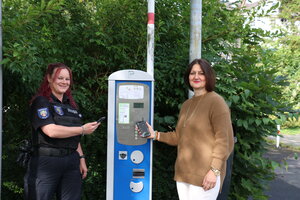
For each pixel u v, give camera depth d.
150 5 2.78
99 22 3.07
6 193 3.24
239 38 3.47
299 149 9.32
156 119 3.12
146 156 2.60
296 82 11.24
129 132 2.57
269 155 8.38
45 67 2.94
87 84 3.28
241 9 3.62
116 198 2.62
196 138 2.17
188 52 3.13
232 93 3.11
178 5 3.41
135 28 3.14
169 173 3.33
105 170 3.33
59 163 2.19
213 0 3.33
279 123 3.00
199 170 2.14
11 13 2.59
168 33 3.39
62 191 2.28
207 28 3.23
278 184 5.57
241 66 3.30
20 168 3.20
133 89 2.55
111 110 2.54
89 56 3.12
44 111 2.15
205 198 2.12
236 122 3.12
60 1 2.58
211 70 2.28
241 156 3.11
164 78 3.12
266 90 3.08
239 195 3.29
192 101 2.35
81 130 2.21
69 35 3.03
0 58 2.42
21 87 2.95
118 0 2.95
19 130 3.20
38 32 2.85
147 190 2.64
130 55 3.23
